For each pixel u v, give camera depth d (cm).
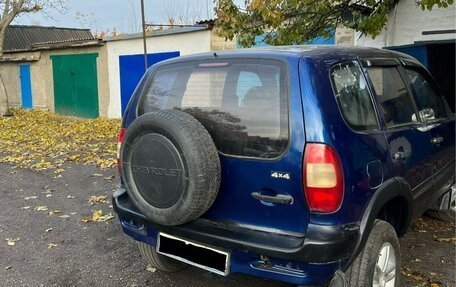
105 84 1603
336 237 243
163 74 328
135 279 366
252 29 714
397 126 320
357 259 268
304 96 253
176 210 269
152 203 282
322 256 242
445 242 419
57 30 2872
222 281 360
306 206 248
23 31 2697
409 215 321
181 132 260
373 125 291
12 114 1748
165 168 269
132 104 338
